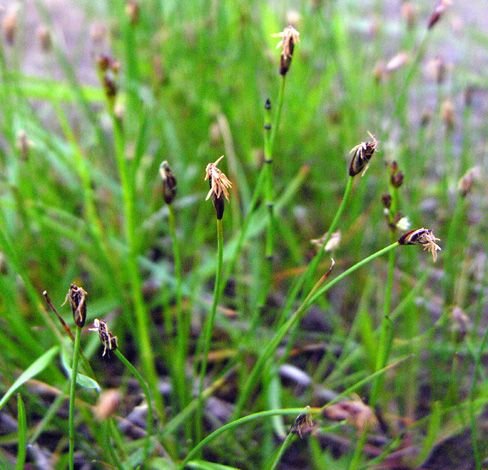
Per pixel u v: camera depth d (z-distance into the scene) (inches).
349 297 6.7
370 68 9.1
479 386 5.6
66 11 13.6
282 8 9.3
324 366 5.8
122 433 5.0
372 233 7.3
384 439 5.2
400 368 5.6
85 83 10.4
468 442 5.2
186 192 7.3
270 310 6.7
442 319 5.2
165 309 5.8
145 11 8.8
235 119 8.7
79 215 7.5
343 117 8.1
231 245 6.3
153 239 7.2
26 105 6.8
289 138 7.9
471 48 11.8
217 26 8.5
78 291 3.3
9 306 5.2
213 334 6.3
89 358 5.4
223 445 4.9
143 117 5.4
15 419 5.1
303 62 8.5
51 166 7.9
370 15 11.3
